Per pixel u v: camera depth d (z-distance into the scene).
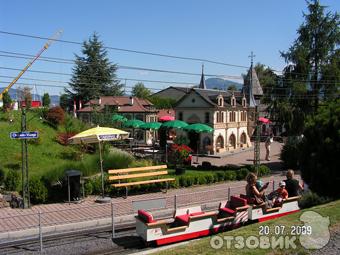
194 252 9.09
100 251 11.52
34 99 42.16
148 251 11.22
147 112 58.50
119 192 19.83
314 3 40.59
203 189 21.83
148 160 29.20
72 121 33.53
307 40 41.00
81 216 15.26
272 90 42.19
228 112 52.62
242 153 51.50
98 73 81.81
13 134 16.36
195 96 50.53
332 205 12.83
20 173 19.61
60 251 11.53
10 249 11.72
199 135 50.12
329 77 39.72
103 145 27.55
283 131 42.41
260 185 14.48
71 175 17.81
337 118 14.27
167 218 14.70
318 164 14.37
